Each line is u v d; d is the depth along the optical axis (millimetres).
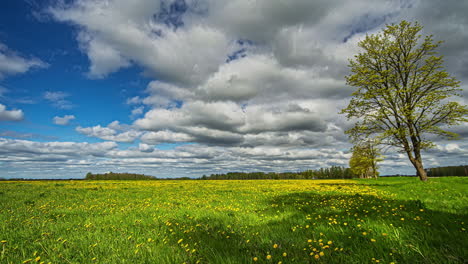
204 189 23516
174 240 5098
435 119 21891
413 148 22344
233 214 8172
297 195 14352
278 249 4105
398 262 3258
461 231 4355
